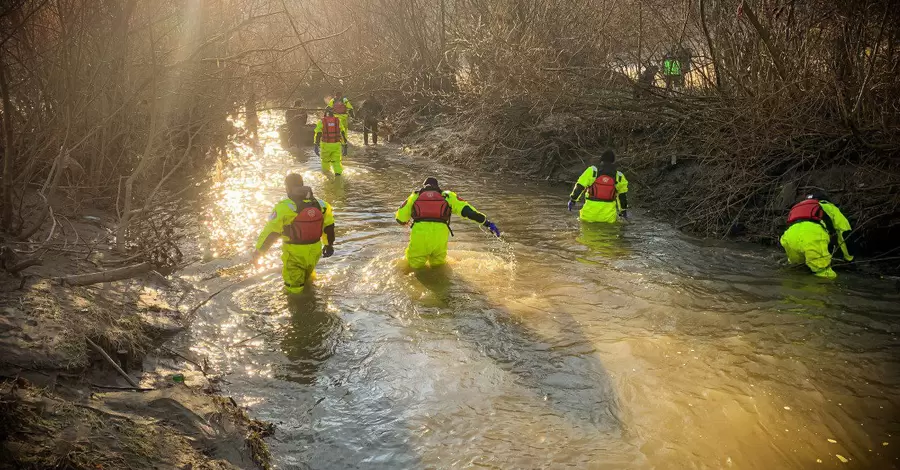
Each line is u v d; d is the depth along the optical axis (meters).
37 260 5.54
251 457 3.79
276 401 4.61
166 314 5.86
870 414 4.43
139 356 4.94
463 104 16.62
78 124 7.86
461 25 16.84
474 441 4.10
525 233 9.07
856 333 5.68
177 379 4.78
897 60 8.04
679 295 6.59
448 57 19.14
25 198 8.03
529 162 13.88
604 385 4.80
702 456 3.96
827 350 5.36
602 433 4.20
